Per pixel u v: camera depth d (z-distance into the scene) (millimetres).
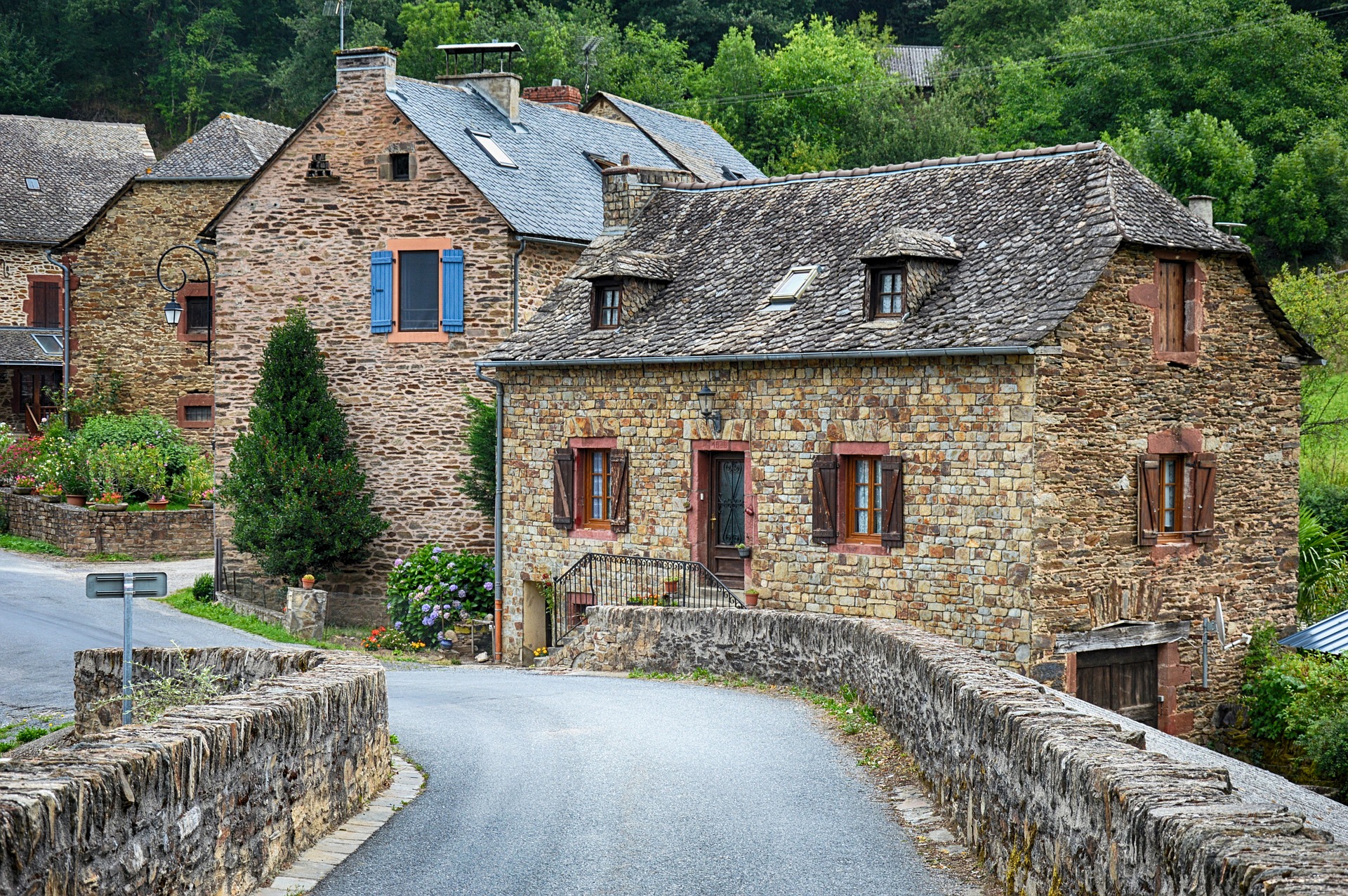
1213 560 18797
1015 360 16594
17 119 44062
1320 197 41969
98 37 58781
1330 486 27188
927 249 17969
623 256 21312
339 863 8039
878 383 17859
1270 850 4582
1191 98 44125
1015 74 47906
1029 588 16578
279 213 25219
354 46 52250
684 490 19828
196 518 30219
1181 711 18438
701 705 14102
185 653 13297
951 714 9008
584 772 10555
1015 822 7293
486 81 27781
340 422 24734
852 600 18172
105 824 5730
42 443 33094
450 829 8828
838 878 7691
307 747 8344
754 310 19859
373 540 24922
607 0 54875
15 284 40250
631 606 18250
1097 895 5930
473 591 23203
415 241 24578
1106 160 18719
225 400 25594
